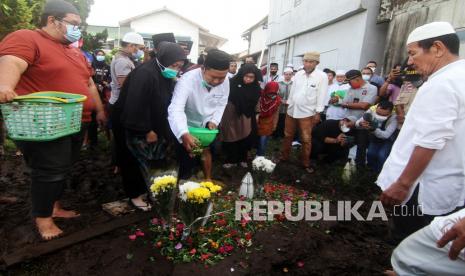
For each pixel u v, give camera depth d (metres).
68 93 2.49
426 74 2.09
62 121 2.28
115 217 3.10
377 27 8.84
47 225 2.66
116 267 2.38
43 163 2.46
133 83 2.84
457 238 1.34
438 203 2.04
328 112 6.42
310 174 5.07
